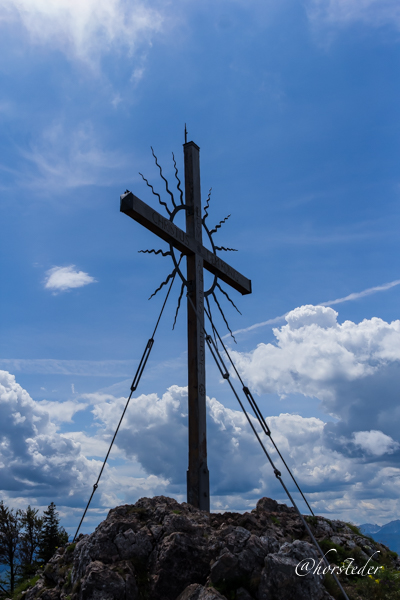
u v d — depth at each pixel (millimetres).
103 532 8219
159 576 7371
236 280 13984
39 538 31656
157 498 9477
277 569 6836
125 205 10133
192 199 12641
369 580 7902
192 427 10930
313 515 9805
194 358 11406
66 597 7973
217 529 8312
